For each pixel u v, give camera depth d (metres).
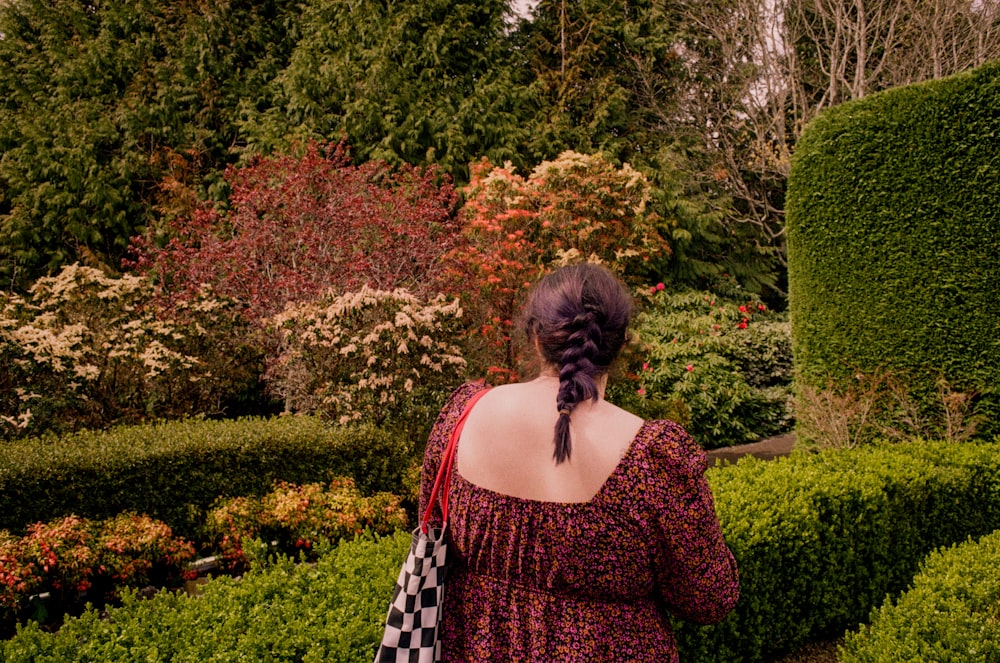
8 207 9.90
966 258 4.78
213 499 4.28
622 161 11.92
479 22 11.66
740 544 2.67
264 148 9.81
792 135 12.45
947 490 3.54
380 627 2.00
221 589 2.31
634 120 12.65
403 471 4.79
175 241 8.14
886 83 11.52
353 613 2.10
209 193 10.11
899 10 10.45
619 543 1.07
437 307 5.02
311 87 10.10
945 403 4.77
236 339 7.31
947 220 4.84
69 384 5.45
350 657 1.90
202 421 5.11
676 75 13.07
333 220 7.36
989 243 4.68
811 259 5.62
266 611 2.14
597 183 8.03
